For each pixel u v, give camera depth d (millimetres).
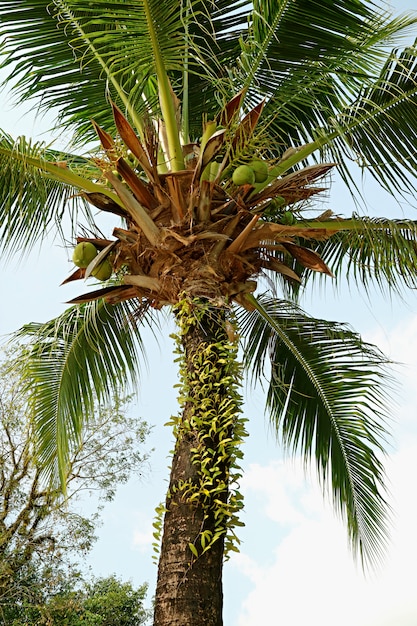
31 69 5777
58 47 5723
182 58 5008
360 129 5832
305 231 5109
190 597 3748
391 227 5660
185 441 4281
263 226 5070
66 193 6102
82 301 5270
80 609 14609
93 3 4781
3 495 13781
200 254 4977
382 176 5750
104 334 7344
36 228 5895
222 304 4793
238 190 5059
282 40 5543
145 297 5250
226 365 4559
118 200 5293
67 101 6086
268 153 6492
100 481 14453
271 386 7277
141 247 5117
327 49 5570
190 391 4504
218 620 3754
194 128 6453
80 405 7336
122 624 17031
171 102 5234
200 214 5020
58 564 14016
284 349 7367
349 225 5664
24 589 13914
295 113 6262
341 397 7074
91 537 14227
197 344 4641
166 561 3904
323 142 5695
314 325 7145
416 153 5723
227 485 4129
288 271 5379
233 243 4996
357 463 7078
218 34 5953
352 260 6848
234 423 4402
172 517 4039
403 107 5727
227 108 5055
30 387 7383
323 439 7125
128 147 5004
